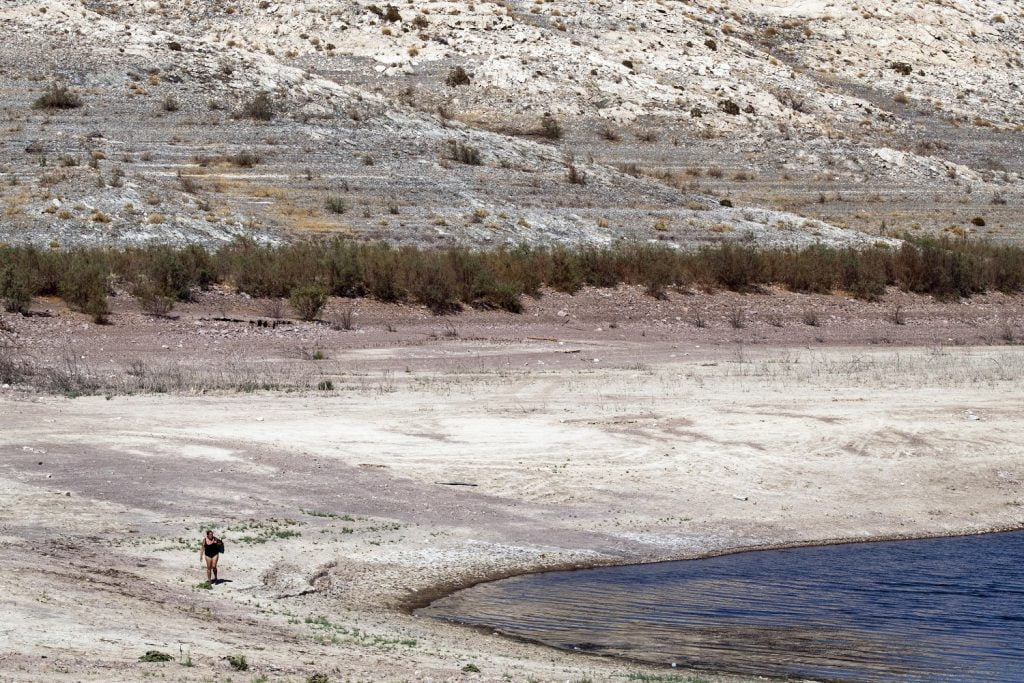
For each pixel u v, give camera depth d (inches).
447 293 2598.4
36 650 604.4
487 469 1316.4
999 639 826.8
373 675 629.3
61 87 4121.6
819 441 1496.1
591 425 1541.6
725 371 2038.6
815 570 1026.1
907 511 1254.9
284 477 1237.1
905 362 2190.0
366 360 2075.5
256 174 3558.1
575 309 2655.0
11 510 1046.4
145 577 871.7
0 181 3161.9
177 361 1980.8
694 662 762.8
